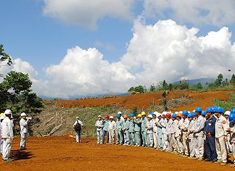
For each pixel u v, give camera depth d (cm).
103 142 2047
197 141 1171
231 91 4662
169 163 1041
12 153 1299
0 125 1238
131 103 4391
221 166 969
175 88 5966
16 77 2961
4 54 2873
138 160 1109
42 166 980
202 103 3834
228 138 1269
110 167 949
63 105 4822
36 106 3197
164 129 1514
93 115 4028
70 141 2088
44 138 2356
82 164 1012
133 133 1847
